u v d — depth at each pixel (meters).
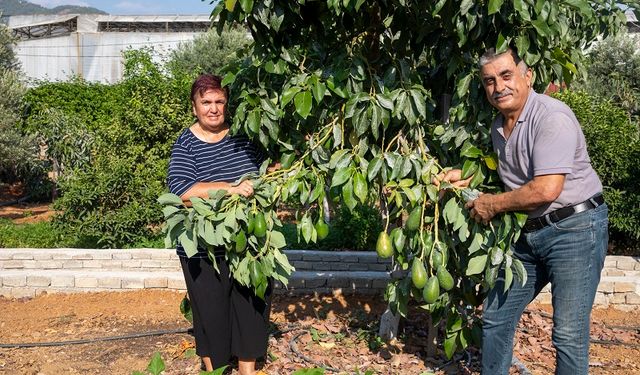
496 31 3.26
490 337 3.46
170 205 3.39
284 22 3.52
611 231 7.55
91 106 15.36
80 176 7.49
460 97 3.46
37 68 29.12
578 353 3.20
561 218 3.10
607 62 13.09
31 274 6.20
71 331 5.23
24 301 6.04
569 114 3.04
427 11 3.59
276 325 5.15
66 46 29.05
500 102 3.12
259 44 3.59
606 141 7.14
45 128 12.63
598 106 7.55
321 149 3.65
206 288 3.83
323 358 4.47
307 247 7.45
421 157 3.66
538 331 5.21
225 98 3.75
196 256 3.79
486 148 3.51
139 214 7.47
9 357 4.66
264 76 3.78
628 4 4.54
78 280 6.20
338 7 3.29
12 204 12.91
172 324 5.38
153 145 8.27
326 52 3.85
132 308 5.77
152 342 4.96
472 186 3.38
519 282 3.35
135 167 7.98
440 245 3.45
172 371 4.36
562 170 2.95
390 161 3.45
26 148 12.55
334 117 3.76
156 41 28.66
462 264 3.61
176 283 6.19
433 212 3.60
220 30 3.56
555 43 3.67
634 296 5.95
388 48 3.94
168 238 3.36
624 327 5.42
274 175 3.72
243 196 3.48
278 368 4.32
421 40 3.73
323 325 5.20
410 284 3.71
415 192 3.41
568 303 3.17
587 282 3.15
